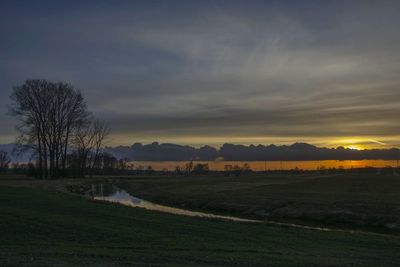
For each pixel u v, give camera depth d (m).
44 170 91.81
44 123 88.31
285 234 24.67
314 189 69.25
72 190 70.19
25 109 86.62
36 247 18.30
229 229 25.52
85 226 24.17
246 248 19.64
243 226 27.53
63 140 93.19
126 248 18.72
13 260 15.09
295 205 50.09
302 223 41.16
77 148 106.12
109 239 20.72
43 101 87.69
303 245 21.30
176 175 179.00
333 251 19.83
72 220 26.27
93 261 15.31
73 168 108.19
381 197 52.47
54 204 35.50
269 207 50.69
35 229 22.72
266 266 15.63
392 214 40.44
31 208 31.83
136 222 26.59
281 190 70.56
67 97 90.94
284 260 16.86
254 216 47.19
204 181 112.12
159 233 22.80
